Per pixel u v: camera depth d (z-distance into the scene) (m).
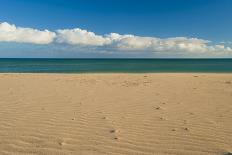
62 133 5.39
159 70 36.53
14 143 4.83
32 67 48.22
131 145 4.76
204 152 4.46
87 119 6.45
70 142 4.90
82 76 18.97
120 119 6.48
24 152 4.43
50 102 8.56
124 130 5.61
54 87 12.34
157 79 16.58
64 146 4.70
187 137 5.18
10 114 6.90
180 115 6.91
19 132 5.43
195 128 5.76
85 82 14.59
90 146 4.71
